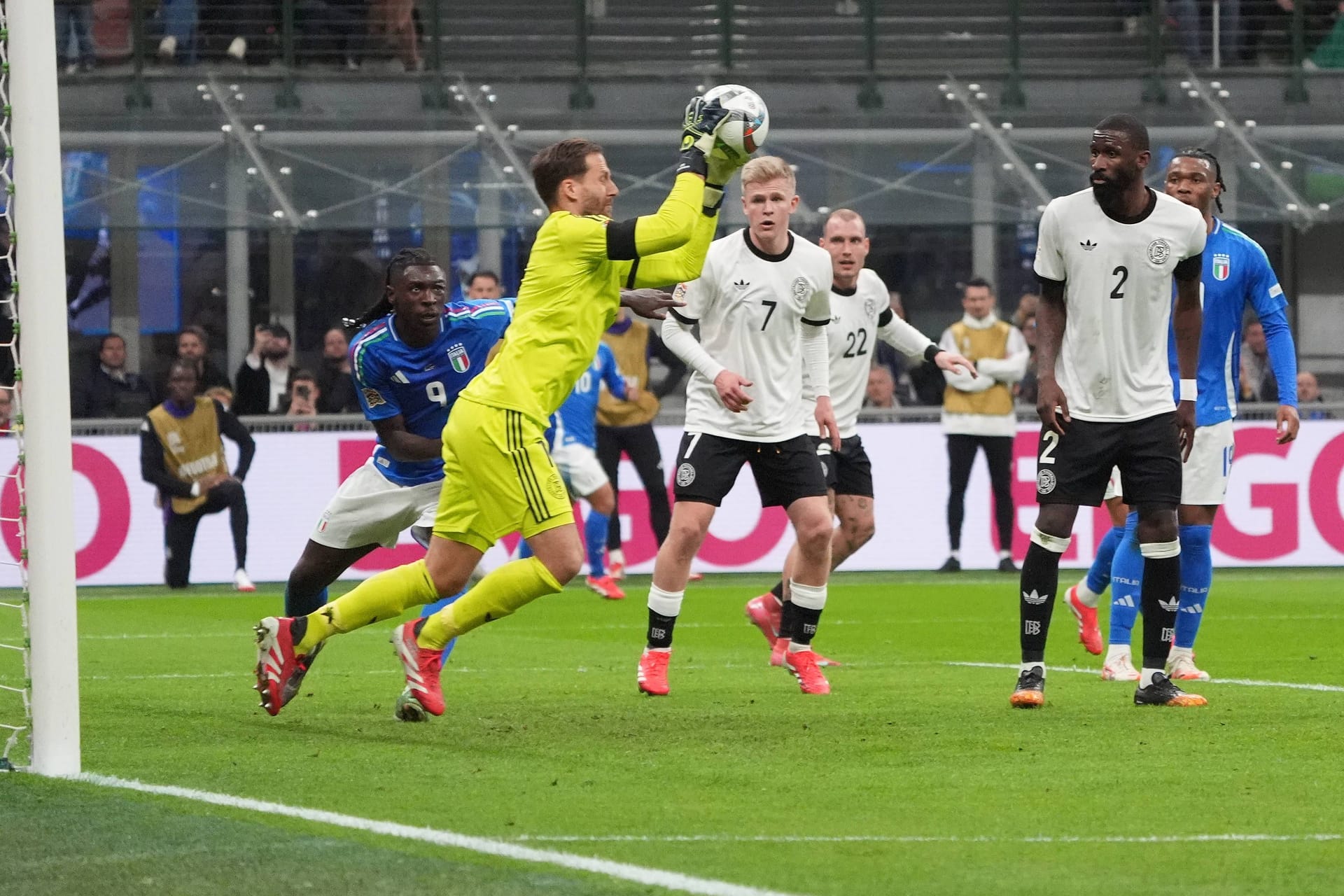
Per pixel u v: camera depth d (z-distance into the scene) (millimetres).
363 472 23125
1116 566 25875
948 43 65125
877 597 43250
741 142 20156
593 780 16938
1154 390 22125
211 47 57594
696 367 23953
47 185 17141
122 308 56438
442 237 56656
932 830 14539
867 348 29734
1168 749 18828
